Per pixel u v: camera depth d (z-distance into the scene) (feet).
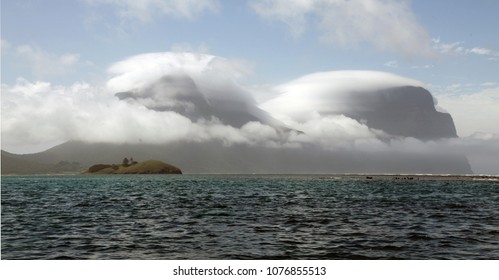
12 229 125.08
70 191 359.46
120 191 355.97
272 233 115.96
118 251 93.81
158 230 122.11
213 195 291.17
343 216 156.15
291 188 398.62
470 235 111.86
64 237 110.93
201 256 88.69
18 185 513.04
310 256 88.22
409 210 178.40
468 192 321.11
